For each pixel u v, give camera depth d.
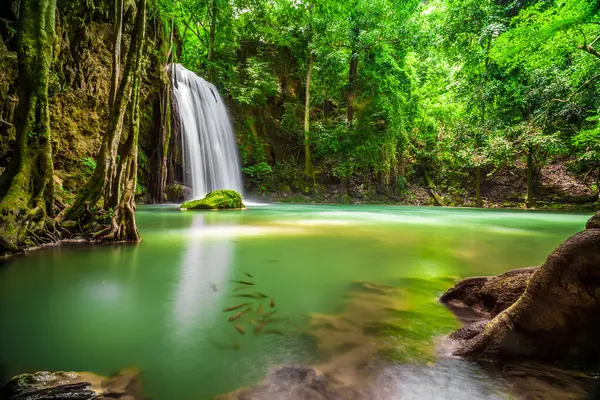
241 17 26.11
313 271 4.46
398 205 24.52
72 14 12.12
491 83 19.12
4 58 9.38
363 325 2.70
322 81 25.00
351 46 24.33
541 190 23.61
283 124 26.17
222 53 24.72
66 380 1.88
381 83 23.17
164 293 3.48
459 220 13.05
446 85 25.80
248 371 2.01
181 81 19.66
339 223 10.92
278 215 13.45
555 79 16.48
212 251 5.79
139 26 7.57
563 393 1.80
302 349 2.29
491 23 19.48
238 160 23.64
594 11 12.67
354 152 23.92
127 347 2.30
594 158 17.52
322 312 2.98
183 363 2.10
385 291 3.61
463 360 2.15
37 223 6.03
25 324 2.68
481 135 19.19
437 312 3.01
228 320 2.79
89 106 13.11
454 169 26.69
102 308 3.05
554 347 2.15
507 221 12.82
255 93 23.78
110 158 7.17
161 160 17.28
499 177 25.41
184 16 23.31
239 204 16.33
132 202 6.89
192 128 19.69
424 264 4.94
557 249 2.29
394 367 2.06
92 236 6.53
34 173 6.31
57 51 11.40
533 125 17.83
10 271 4.33
